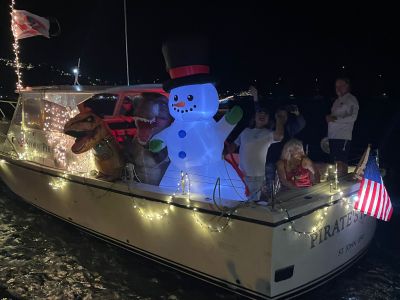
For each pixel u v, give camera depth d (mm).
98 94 6191
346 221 4496
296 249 3867
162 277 4824
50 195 6340
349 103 5305
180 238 4391
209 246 4137
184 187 4363
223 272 4105
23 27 7164
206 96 4441
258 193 4277
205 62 4477
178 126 4578
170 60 4473
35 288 4648
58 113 6250
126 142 5375
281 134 4414
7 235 6070
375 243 5766
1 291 4574
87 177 5332
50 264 5191
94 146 4992
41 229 6285
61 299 4434
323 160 9234
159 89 6004
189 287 4590
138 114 5113
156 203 4484
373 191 4293
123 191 4832
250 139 4441
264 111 4531
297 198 3998
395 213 7055
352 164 6203
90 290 4605
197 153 4469
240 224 3793
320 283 4324
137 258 5176
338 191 4266
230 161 4684
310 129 15031
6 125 8555
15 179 7297
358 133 14648
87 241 5820
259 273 3795
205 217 4047
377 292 4473
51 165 6430
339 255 4512
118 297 4461
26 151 7129
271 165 5344
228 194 4469
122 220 5051
